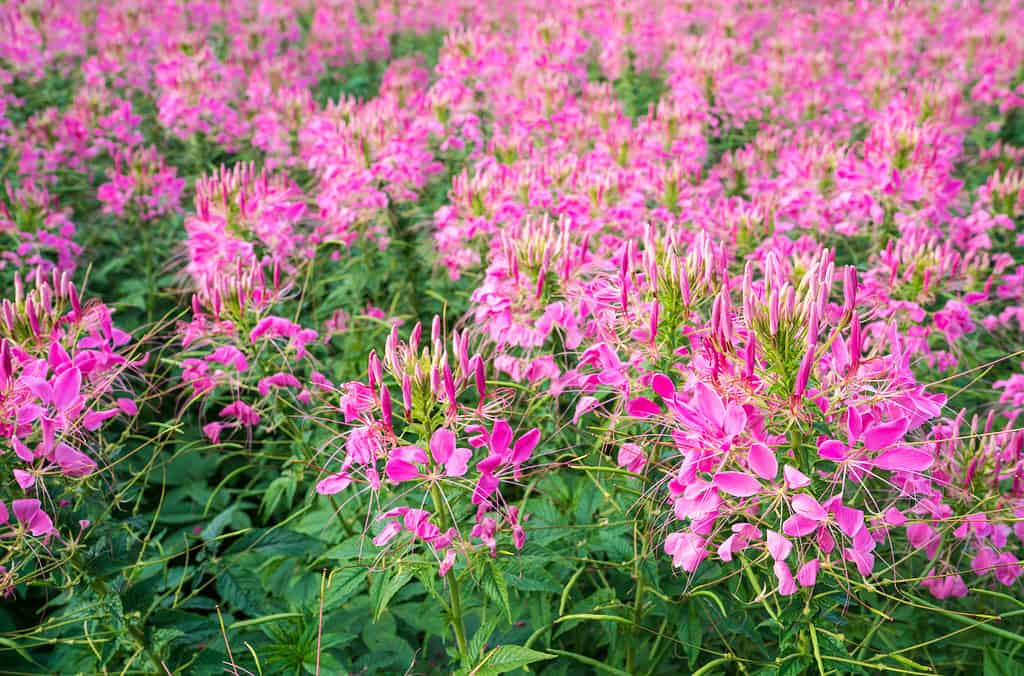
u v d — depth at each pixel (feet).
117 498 7.06
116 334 7.48
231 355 8.41
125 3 29.60
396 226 12.78
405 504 8.80
